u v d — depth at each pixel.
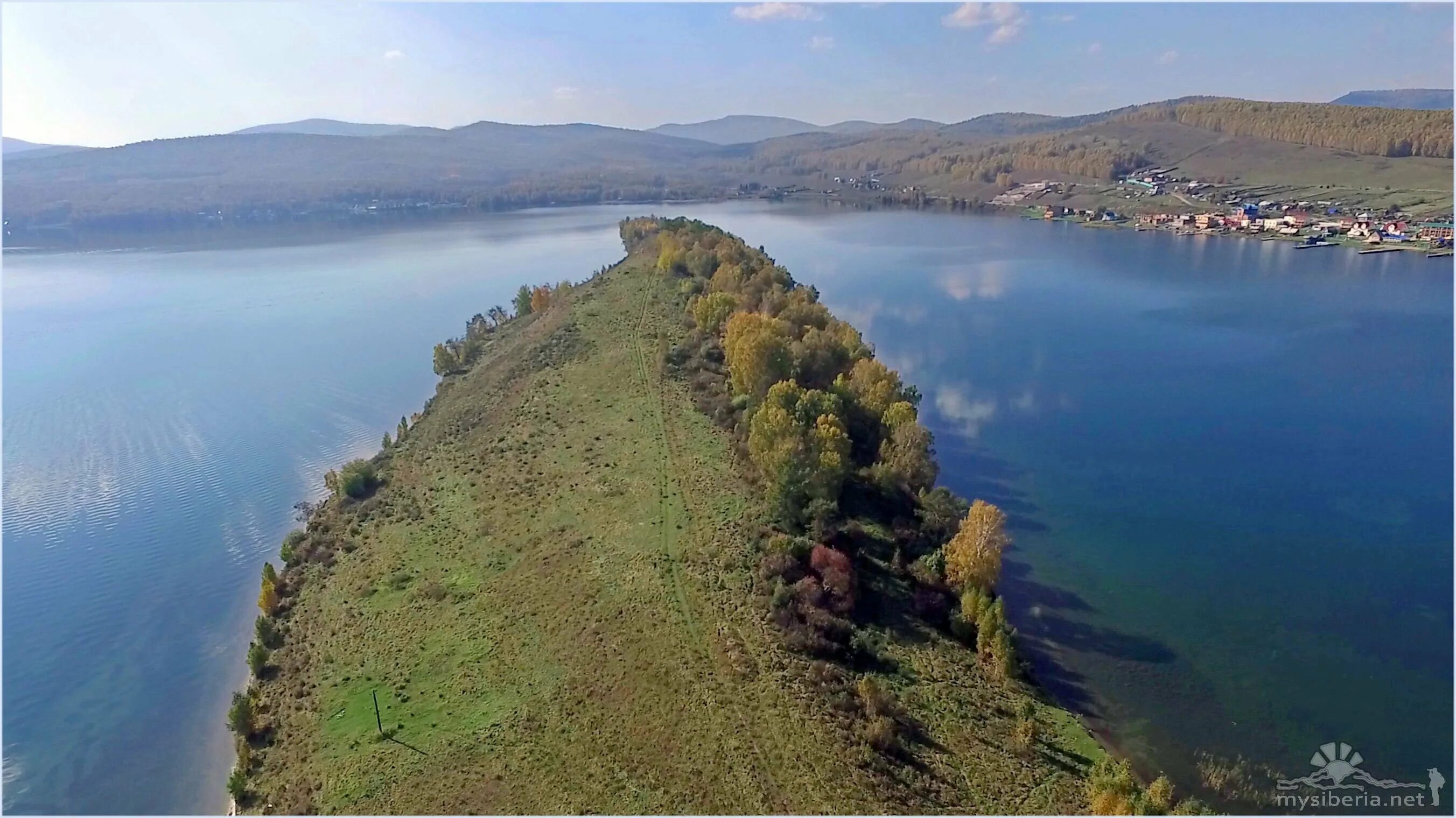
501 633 70.25
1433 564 86.19
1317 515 96.12
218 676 76.81
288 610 80.38
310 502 107.44
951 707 63.56
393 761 57.88
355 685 67.31
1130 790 53.69
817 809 51.59
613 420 108.75
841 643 67.19
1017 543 90.81
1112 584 83.56
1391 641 74.81
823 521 78.69
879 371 106.81
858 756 55.72
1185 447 114.44
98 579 92.31
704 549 77.62
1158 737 64.19
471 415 119.19
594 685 62.56
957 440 118.00
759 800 52.22
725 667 63.06
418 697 64.50
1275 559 87.56
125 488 112.50
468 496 95.19
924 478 91.44
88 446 126.06
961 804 53.88
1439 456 110.31
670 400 112.81
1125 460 110.69
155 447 125.19
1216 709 67.19
